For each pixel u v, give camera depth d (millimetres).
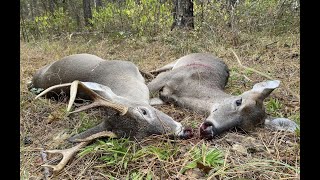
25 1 4168
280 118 888
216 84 1132
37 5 4430
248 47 1641
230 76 1309
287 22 1944
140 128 816
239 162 722
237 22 1904
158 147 776
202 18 2045
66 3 3922
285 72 1298
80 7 4121
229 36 1773
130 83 1069
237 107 881
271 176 671
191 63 1232
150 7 2082
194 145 788
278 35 1846
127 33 2094
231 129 870
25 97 1114
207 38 1789
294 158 735
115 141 789
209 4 2135
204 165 690
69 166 742
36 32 2604
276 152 769
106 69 1159
